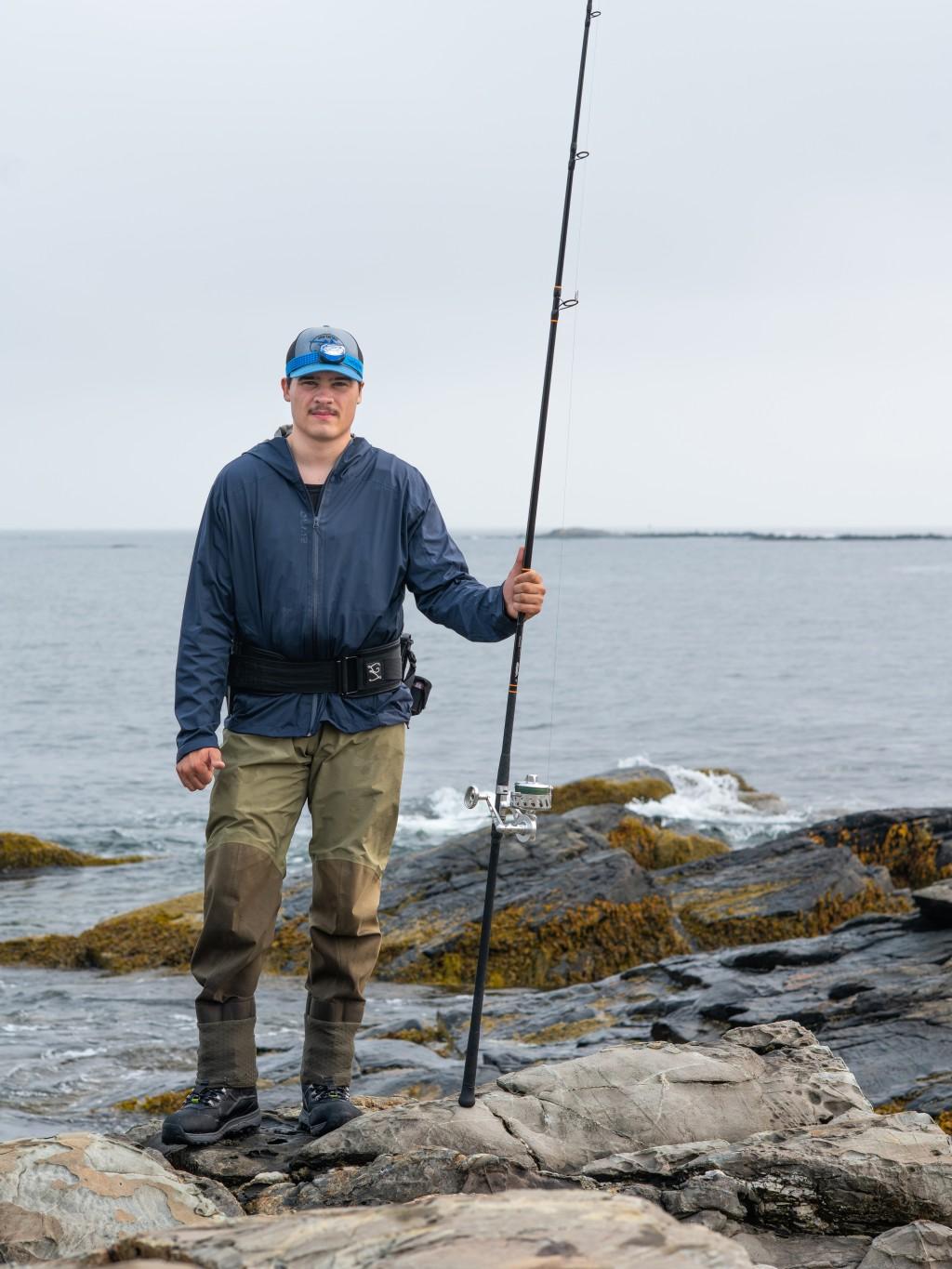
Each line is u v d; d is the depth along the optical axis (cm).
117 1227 301
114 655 6172
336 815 397
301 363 393
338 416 396
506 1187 329
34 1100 752
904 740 3303
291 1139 391
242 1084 396
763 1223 332
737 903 1192
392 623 402
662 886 1258
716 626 7825
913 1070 585
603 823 1616
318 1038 402
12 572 18012
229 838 391
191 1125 384
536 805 377
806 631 7362
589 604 10094
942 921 802
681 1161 344
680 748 3228
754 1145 346
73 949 1208
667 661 5644
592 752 3198
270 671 394
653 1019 779
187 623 396
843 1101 380
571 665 5516
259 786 394
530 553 386
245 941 393
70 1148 320
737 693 4444
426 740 3403
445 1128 359
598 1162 344
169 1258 219
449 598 401
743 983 761
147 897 1591
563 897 1145
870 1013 656
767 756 3084
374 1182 335
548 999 880
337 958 397
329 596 391
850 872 1209
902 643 6494
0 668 5569
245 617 396
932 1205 329
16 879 1708
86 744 3400
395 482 403
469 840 1280
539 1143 356
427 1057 683
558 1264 195
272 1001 1025
